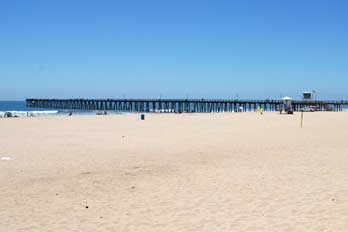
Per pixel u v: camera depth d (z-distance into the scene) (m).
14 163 12.91
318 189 8.55
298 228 6.10
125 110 87.81
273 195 8.15
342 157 13.05
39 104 108.12
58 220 6.82
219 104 85.56
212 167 11.71
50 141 19.86
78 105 98.69
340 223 6.28
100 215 7.07
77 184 9.67
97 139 20.75
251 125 31.45
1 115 54.31
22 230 6.34
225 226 6.30
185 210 7.26
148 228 6.31
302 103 78.38
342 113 58.00
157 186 9.31
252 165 11.87
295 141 18.53
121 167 12.02
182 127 29.66
